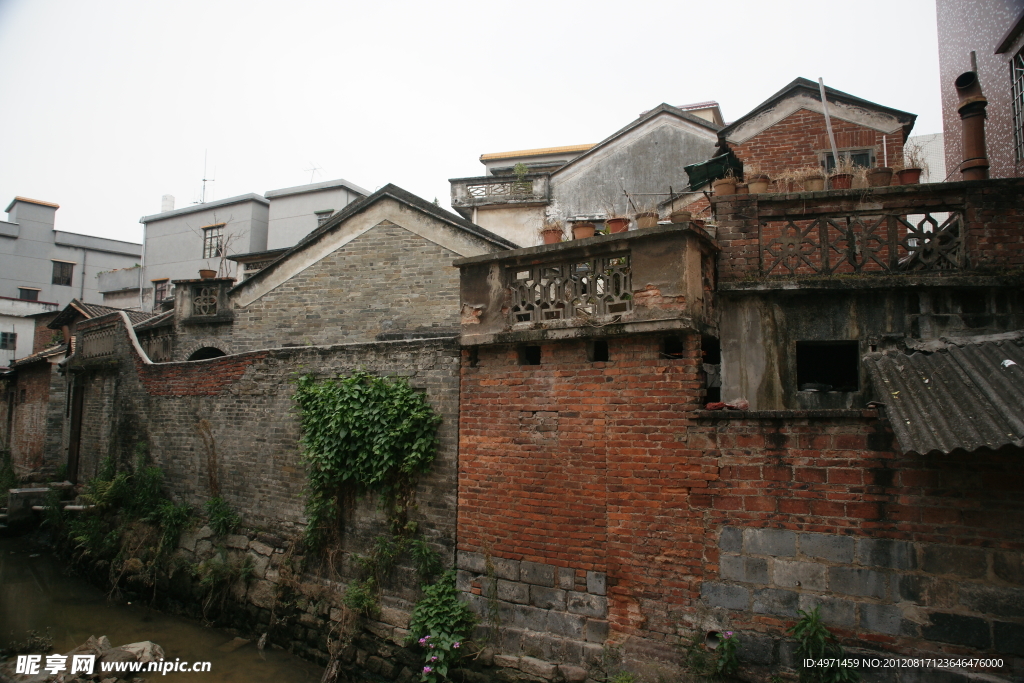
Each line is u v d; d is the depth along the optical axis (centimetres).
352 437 931
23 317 3188
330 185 2634
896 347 683
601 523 717
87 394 1642
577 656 711
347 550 949
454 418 862
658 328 676
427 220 1243
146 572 1165
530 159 2558
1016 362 584
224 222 2850
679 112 1744
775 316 729
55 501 1534
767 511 632
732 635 630
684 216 817
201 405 1234
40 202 3488
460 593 817
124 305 3209
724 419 657
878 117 1141
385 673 828
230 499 1155
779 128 1186
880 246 728
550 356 771
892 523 585
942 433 510
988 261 659
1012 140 972
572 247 743
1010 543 545
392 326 1253
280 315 1365
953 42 1184
